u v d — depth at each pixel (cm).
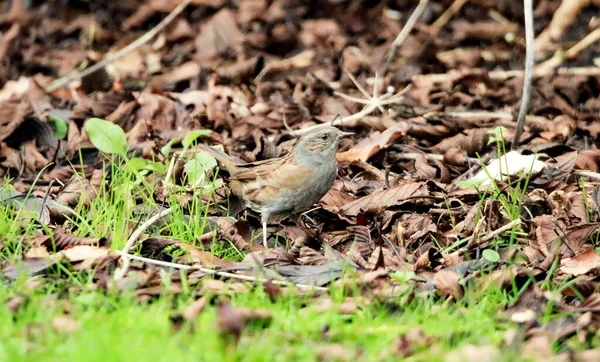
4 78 1858
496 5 2100
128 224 1072
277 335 795
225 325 773
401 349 785
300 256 1028
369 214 1136
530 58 1291
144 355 746
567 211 1127
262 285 912
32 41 2089
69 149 1410
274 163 1129
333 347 779
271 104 1559
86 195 1165
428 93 1606
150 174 1294
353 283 903
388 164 1349
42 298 862
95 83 1762
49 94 1698
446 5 2152
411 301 903
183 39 2034
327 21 2070
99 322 809
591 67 1748
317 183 1123
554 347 816
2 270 933
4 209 1102
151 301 890
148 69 1894
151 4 2181
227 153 1372
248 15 2116
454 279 923
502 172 1216
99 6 2264
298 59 1864
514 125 1452
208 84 1708
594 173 1244
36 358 738
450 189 1220
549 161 1317
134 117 1524
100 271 945
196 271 953
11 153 1410
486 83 1656
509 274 938
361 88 1584
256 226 1180
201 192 1127
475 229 1059
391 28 2038
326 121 1491
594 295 887
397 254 1041
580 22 1989
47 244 1012
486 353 771
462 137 1393
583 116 1477
